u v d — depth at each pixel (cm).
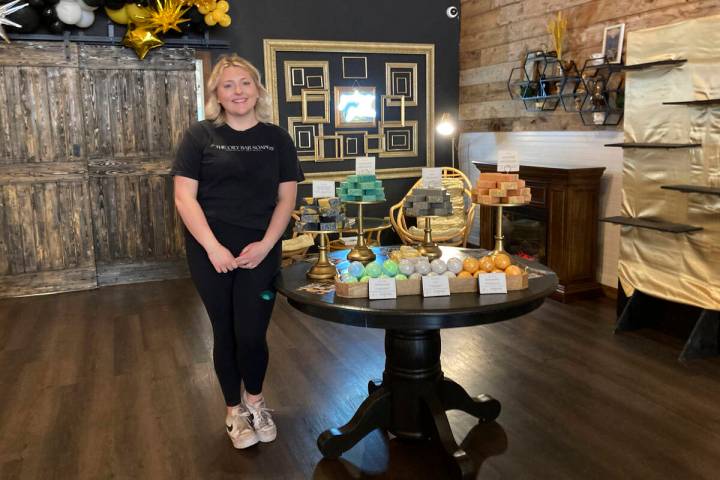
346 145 601
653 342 360
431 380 239
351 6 581
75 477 227
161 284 527
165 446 248
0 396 297
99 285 526
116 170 518
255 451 243
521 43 530
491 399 261
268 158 230
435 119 633
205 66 540
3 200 485
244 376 246
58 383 313
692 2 368
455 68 633
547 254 455
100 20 501
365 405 240
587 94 443
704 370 318
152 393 299
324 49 575
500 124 570
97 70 500
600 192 450
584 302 443
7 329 405
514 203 257
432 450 241
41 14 471
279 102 568
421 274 219
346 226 254
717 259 329
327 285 228
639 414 269
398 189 630
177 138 531
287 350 355
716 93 324
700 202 336
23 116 481
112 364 338
